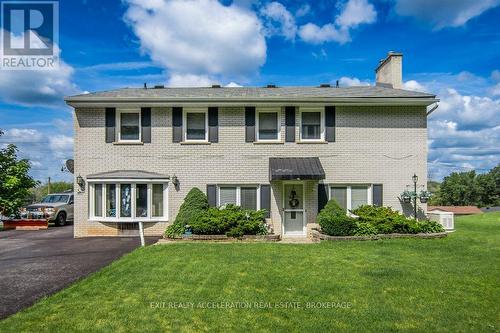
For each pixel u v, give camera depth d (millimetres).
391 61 20281
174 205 16484
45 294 7539
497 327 5836
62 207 23281
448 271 9094
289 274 8875
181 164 16578
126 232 16359
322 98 16094
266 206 16344
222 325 5934
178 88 20516
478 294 7395
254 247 12344
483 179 75312
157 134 16641
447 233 14633
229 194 16641
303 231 16297
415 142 16562
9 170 23531
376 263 9992
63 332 5633
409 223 14250
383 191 16500
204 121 16859
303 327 5844
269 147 16531
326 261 10219
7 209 22875
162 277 8578
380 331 5707
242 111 16609
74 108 16641
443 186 79500
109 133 16609
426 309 6586
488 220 23156
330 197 16438
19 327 5797
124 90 19156
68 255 11586
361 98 16125
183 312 6457
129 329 5766
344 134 16531
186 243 13492
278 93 17500
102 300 7039
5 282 8430
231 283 8141
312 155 16500
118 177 16109
